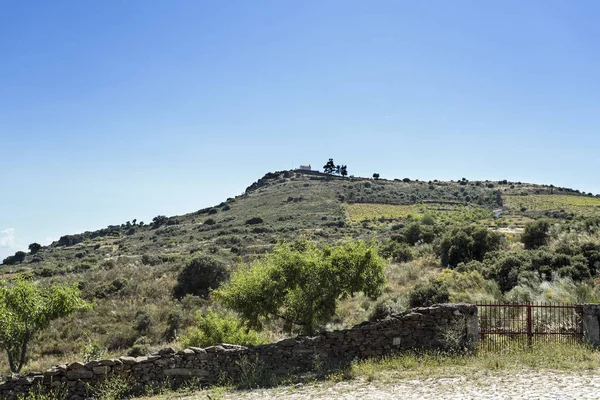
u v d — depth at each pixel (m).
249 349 13.16
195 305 35.72
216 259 41.47
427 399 8.98
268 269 17.52
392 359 12.77
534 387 9.33
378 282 17.27
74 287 18.03
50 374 12.07
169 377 12.61
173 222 104.00
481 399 8.71
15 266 71.19
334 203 100.19
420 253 43.62
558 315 15.25
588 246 30.20
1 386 11.84
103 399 11.39
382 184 122.50
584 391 8.80
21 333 16.88
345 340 13.62
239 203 114.00
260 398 10.29
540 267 28.48
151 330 31.53
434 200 101.12
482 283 28.77
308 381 11.51
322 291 16.94
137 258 57.19
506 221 69.00
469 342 13.45
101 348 26.97
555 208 83.50
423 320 13.80
